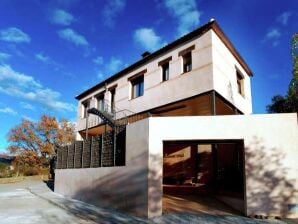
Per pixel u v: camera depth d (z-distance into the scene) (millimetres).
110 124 15117
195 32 13406
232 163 13969
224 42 14109
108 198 11102
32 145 38188
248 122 9055
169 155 16938
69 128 40375
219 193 10984
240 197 9766
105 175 11578
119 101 18047
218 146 14664
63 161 17078
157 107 14891
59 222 8656
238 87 16297
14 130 37844
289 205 8242
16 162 37188
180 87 13797
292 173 8453
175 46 14578
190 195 11500
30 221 8875
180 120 9445
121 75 18359
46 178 32625
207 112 15695
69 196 15102
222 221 8031
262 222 7793
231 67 14836
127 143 10398
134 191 9516
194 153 15820
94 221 8656
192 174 15578
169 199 10805
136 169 9617
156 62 15594
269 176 8523
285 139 8734
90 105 21438
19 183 26375
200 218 8430
